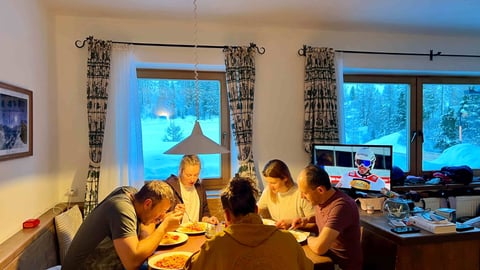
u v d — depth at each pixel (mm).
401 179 3750
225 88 3586
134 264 1629
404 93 4047
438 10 3084
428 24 3447
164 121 3479
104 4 2842
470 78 4164
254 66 3381
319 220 2037
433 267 2035
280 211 2502
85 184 3141
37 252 2182
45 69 2816
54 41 3043
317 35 3574
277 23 3359
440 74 4043
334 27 3500
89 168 3035
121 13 3043
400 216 2330
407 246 1993
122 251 1620
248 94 3305
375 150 2951
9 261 1818
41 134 2691
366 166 2982
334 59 3543
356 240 1950
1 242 1989
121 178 3100
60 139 3104
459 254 2070
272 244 1289
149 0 2771
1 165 1999
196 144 2182
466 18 3287
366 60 3672
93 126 3023
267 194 2617
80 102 3137
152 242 1712
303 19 3254
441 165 4141
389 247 2078
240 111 3291
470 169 3926
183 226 2352
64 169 3111
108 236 1716
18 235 2137
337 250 1975
